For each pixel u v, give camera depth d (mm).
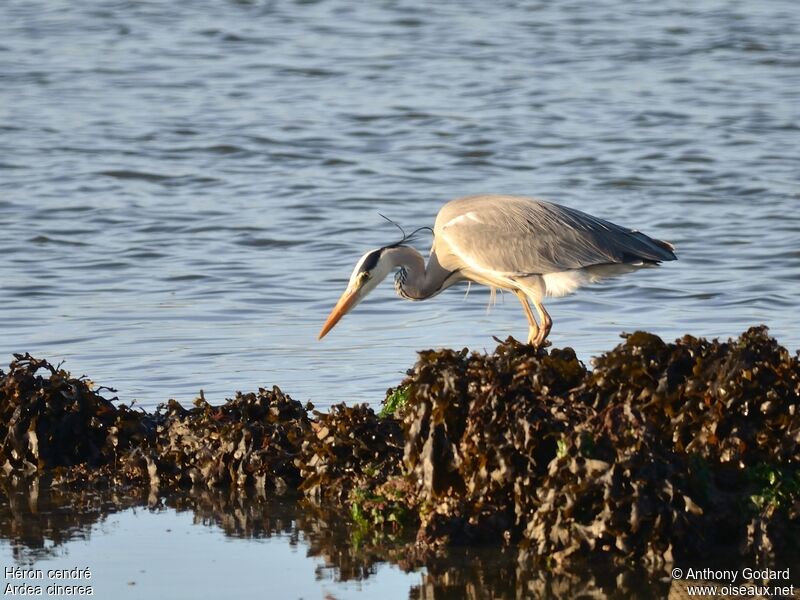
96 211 23203
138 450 11797
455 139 28781
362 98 32719
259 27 41906
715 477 9477
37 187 24766
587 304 17781
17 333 16453
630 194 24328
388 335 16453
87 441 12172
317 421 11492
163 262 20094
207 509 10859
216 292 18469
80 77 35031
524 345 10289
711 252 20422
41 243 21109
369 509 10359
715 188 24578
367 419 11156
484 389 9773
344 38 40219
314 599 8789
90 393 12344
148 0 46312
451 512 9781
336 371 14820
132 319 17094
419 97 32750
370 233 21859
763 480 9398
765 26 40781
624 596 8680
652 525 9156
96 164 26547
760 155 27031
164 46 39188
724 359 9766
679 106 31547
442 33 40781
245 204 23797
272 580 9156
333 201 24031
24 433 12008
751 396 9617
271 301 18031
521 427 9594
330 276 19344
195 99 32750
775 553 9141
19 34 40719
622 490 9188
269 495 11211
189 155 27500
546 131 29391
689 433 9688
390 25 42094
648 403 9758
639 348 9992
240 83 34531
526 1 45781
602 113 30984
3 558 9688
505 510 9750
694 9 43844
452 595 8797
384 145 28469
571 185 25078
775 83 33938
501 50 38281
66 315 17297
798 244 20703
